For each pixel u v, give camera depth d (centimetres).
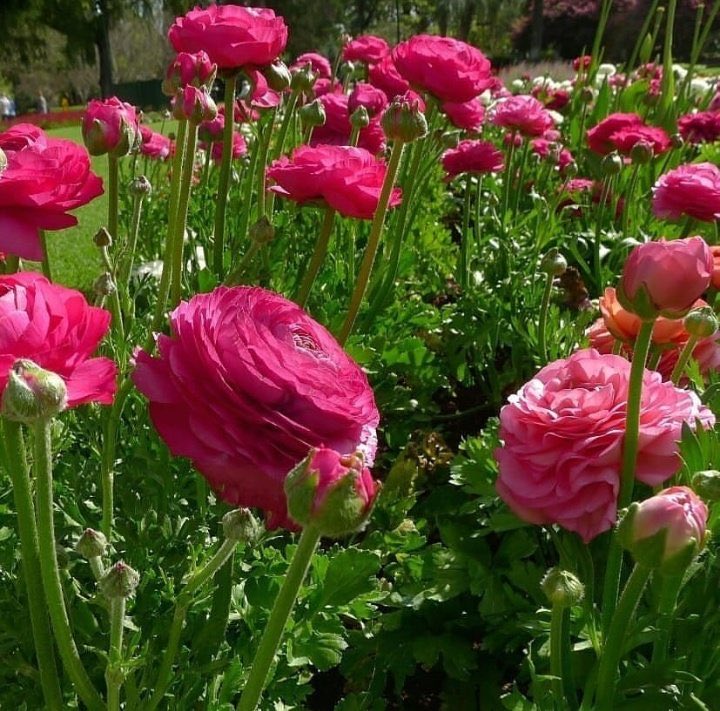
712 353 62
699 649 47
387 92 109
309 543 33
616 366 53
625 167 145
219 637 46
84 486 55
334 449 37
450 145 104
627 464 49
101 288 53
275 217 96
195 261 87
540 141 161
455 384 101
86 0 934
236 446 36
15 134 58
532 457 51
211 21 71
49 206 47
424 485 79
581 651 52
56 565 36
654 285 43
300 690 50
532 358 92
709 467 46
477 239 115
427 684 66
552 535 54
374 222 62
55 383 33
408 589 60
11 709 46
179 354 37
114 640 37
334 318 79
